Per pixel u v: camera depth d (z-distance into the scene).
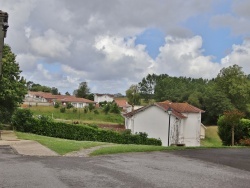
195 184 9.93
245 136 30.27
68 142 21.12
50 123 35.00
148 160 14.48
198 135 56.22
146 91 160.38
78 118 87.06
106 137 35.53
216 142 67.19
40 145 18.56
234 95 99.69
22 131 34.44
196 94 95.31
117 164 13.09
